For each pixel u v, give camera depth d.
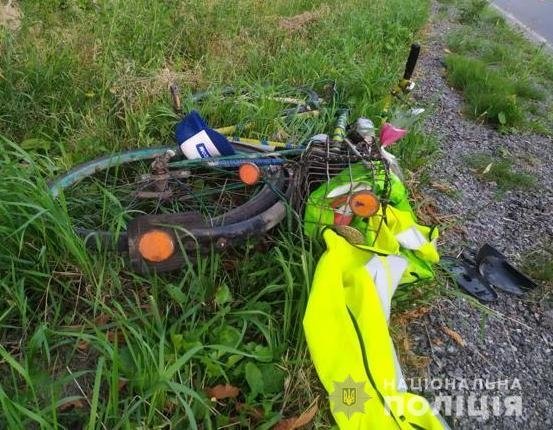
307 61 4.48
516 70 6.31
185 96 3.51
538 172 4.05
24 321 1.85
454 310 2.46
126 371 1.70
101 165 2.53
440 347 2.25
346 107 3.74
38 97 3.19
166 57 4.23
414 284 2.30
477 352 2.26
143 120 3.00
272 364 1.87
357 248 2.11
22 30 3.63
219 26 4.70
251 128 3.35
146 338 1.80
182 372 1.79
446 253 2.88
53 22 3.97
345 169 2.44
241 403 1.77
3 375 1.76
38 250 2.05
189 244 2.02
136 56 3.89
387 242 2.27
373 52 5.43
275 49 4.83
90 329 1.91
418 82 5.33
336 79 4.28
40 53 3.48
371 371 1.76
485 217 3.31
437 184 3.53
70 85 3.35
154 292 1.97
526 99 5.58
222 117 3.46
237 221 2.24
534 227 3.31
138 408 1.61
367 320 1.87
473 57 6.71
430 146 3.84
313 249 2.26
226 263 2.28
